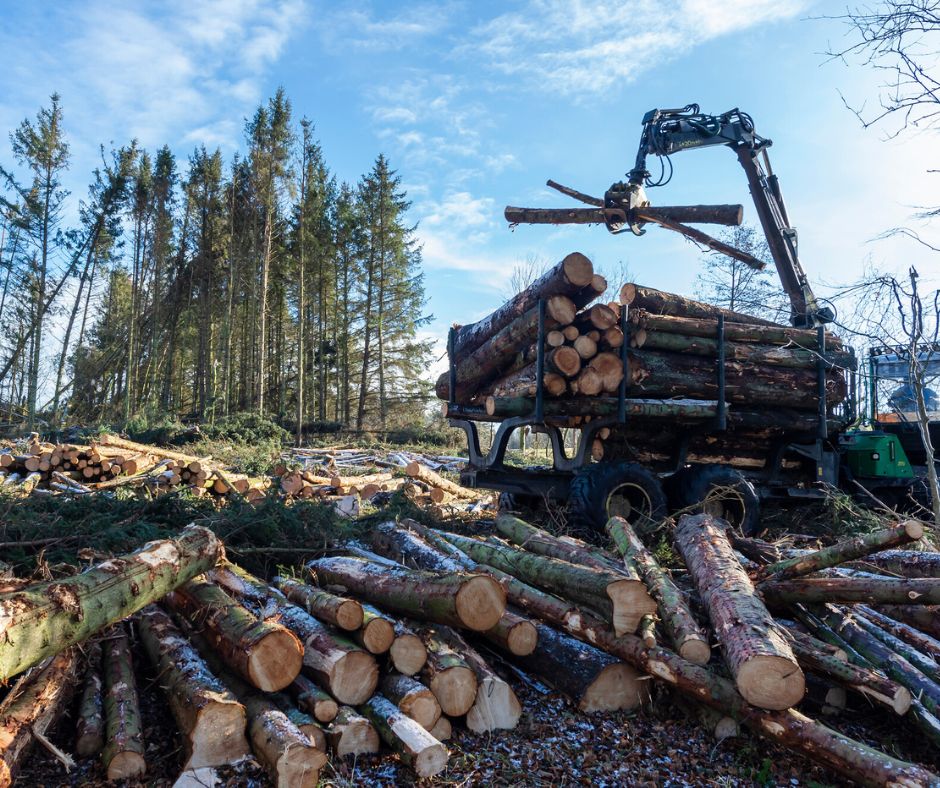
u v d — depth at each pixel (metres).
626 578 4.09
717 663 3.99
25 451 12.86
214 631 3.84
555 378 7.35
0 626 2.79
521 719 4.03
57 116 29.36
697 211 8.63
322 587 5.29
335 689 3.63
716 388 7.77
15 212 28.67
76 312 31.09
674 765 3.62
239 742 3.28
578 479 7.25
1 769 2.85
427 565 5.50
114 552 5.38
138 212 34.06
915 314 6.67
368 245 36.44
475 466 9.36
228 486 10.53
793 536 7.16
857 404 8.80
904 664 4.12
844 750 3.27
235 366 41.19
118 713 3.41
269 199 30.73
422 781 3.35
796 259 9.98
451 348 9.80
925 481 8.78
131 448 12.67
